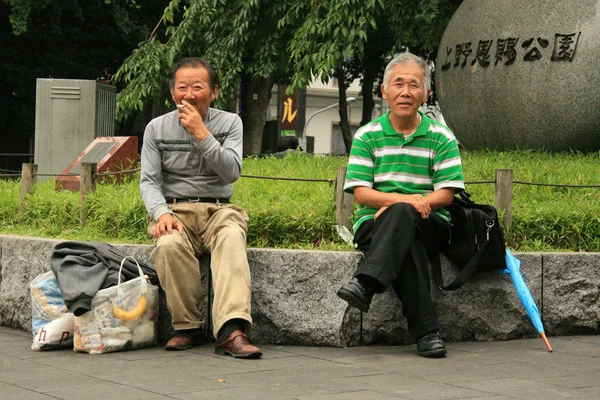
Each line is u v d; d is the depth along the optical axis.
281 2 14.20
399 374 5.61
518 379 5.45
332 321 6.66
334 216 7.46
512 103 11.98
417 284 6.34
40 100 13.50
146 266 6.86
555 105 11.67
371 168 6.73
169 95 15.69
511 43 11.97
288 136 15.06
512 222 7.68
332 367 5.86
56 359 6.14
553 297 7.22
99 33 24.44
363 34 13.29
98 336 6.34
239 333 6.21
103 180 10.30
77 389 5.11
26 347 6.66
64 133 13.46
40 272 7.44
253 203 8.05
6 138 25.19
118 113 15.36
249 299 6.30
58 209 8.63
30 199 9.02
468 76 12.47
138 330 6.49
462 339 6.99
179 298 6.46
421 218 6.46
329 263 6.68
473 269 6.70
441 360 6.13
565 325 7.28
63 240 7.43
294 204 7.85
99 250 6.59
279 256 6.74
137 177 10.62
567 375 5.59
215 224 6.56
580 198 8.67
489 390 5.12
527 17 11.90
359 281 6.23
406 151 6.70
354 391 5.08
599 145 11.90
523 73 11.84
